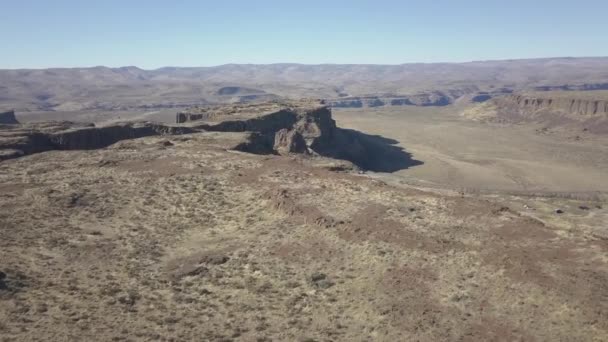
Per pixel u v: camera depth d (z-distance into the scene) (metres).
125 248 40.28
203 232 43.69
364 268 34.38
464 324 27.86
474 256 33.97
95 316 29.12
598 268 30.94
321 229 40.12
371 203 44.75
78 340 26.38
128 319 29.05
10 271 33.59
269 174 55.75
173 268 36.62
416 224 39.59
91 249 39.62
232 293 32.81
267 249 38.56
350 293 31.86
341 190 48.97
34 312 28.95
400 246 36.28
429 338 26.91
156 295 32.41
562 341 25.67
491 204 43.56
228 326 28.64
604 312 26.98
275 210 45.16
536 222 39.44
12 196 50.41
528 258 32.75
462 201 44.44
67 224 44.53
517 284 30.41
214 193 51.94
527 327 27.05
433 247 35.66
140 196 51.88
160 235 43.22
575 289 29.09
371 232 38.72
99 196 51.69
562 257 32.62
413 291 31.25
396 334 27.50
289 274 34.75
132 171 60.09
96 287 33.09
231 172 58.25
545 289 29.47
